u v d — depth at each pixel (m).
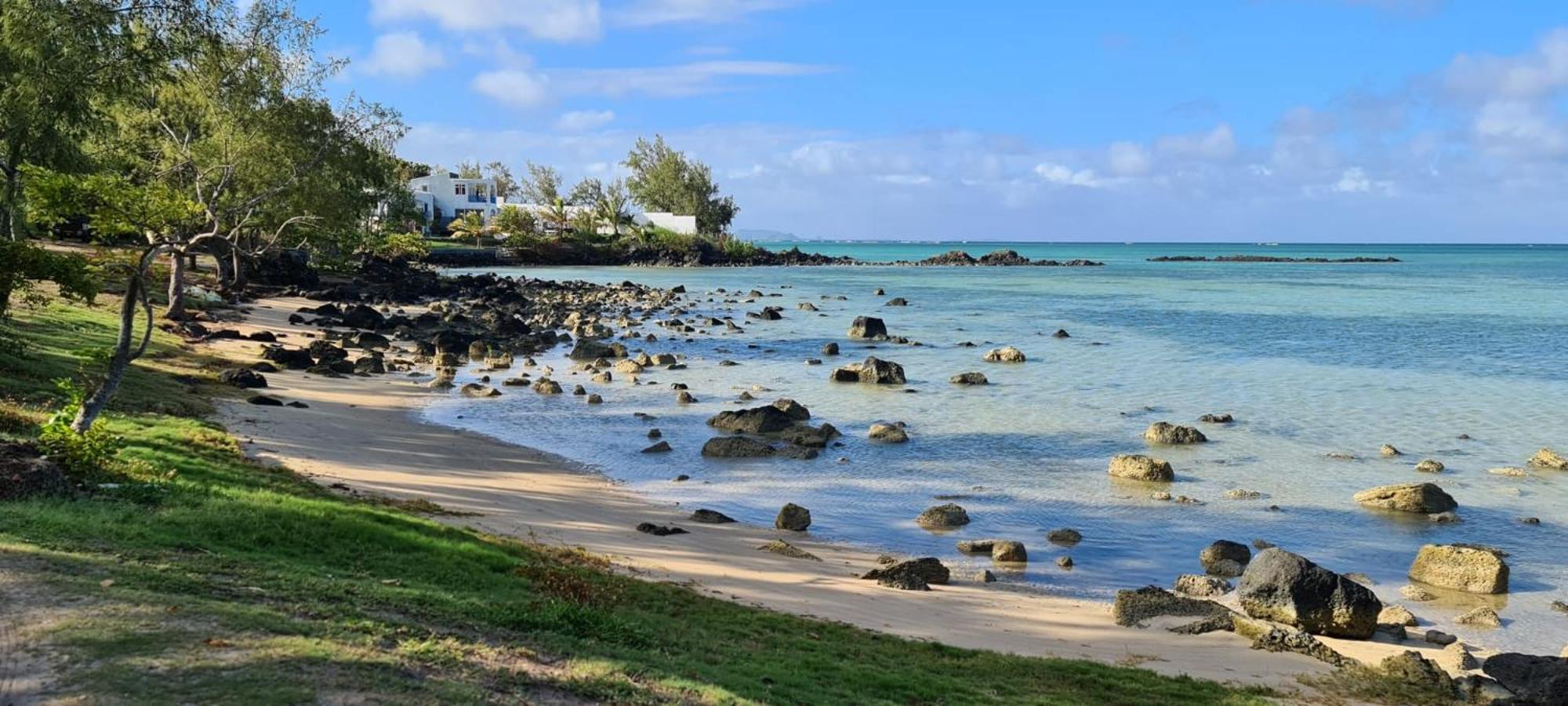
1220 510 24.30
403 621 10.33
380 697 7.93
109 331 36.34
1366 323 71.31
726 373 45.72
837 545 21.06
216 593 10.16
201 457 18.56
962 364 49.97
